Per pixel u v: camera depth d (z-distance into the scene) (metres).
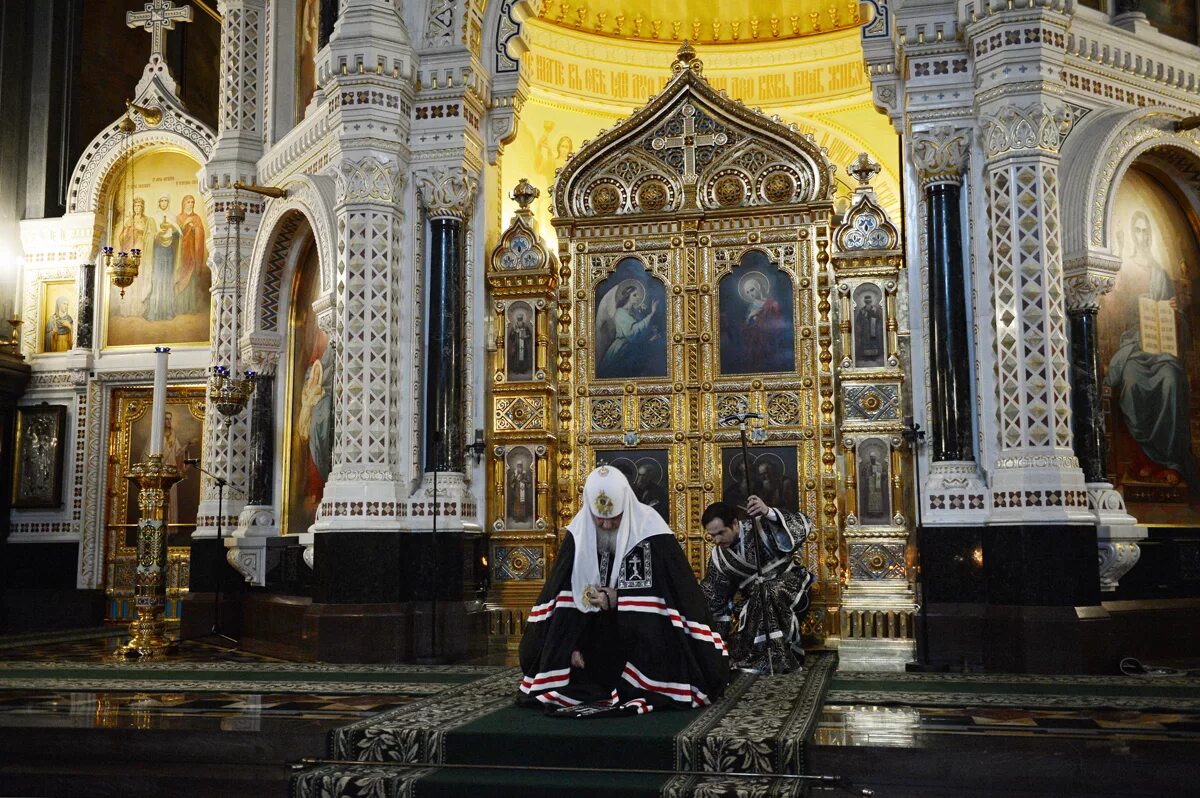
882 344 12.03
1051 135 10.32
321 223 12.19
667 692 7.28
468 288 12.39
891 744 6.42
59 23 18.12
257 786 6.68
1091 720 7.18
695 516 12.30
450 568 11.45
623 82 18.45
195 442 17.02
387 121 11.73
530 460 12.56
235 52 15.09
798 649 9.47
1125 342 11.27
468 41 12.20
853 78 18.28
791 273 12.43
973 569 10.30
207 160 16.45
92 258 17.28
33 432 17.23
